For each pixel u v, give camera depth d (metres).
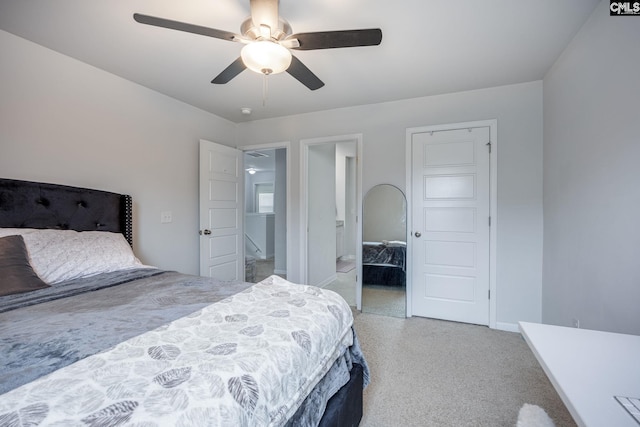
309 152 3.97
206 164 3.47
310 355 1.09
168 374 0.79
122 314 1.27
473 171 3.03
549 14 1.82
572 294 2.13
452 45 2.17
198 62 2.42
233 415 0.72
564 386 0.75
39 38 2.08
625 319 1.52
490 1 1.70
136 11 1.80
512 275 2.89
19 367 0.84
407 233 3.27
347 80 2.76
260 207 9.09
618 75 1.57
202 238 3.43
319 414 1.17
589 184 1.88
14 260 1.58
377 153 3.39
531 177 2.81
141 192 2.88
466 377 2.09
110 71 2.57
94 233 2.18
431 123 3.16
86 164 2.44
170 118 3.17
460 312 3.11
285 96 3.16
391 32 2.00
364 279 3.47
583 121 1.96
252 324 1.14
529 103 2.81
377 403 1.81
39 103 2.16
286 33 1.67
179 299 1.49
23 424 0.59
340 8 1.76
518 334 2.81
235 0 1.71
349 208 6.60
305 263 3.84
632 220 1.47
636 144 1.43
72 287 1.64
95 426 0.60
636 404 0.68
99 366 0.81
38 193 2.07
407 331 2.88
